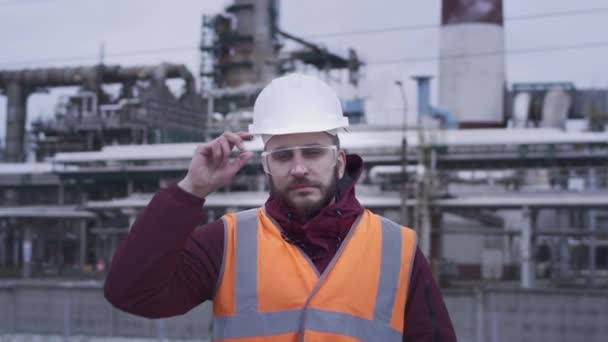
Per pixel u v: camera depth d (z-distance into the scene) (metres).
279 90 2.74
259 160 40.66
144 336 15.46
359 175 2.79
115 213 49.09
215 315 2.67
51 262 59.97
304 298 2.56
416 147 45.06
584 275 47.00
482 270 49.72
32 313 16.12
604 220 54.19
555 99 54.75
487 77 58.84
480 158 46.09
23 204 61.34
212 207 43.69
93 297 15.81
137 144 59.19
